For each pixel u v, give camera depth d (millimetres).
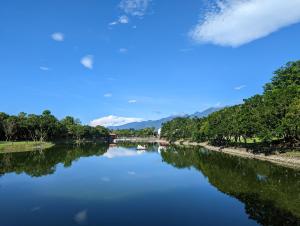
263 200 39969
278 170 64062
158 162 90188
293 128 72500
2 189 49188
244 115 97125
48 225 31047
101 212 35781
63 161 91438
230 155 103250
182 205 38719
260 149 95375
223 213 34906
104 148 163875
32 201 41094
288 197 41031
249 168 69000
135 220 32625
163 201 41031
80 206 38562
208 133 139250
